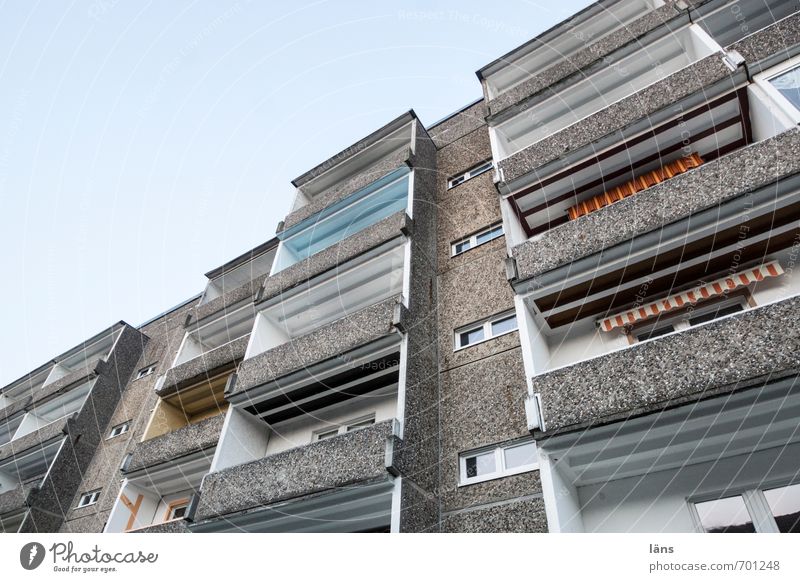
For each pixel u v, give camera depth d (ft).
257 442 37.04
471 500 25.76
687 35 35.27
